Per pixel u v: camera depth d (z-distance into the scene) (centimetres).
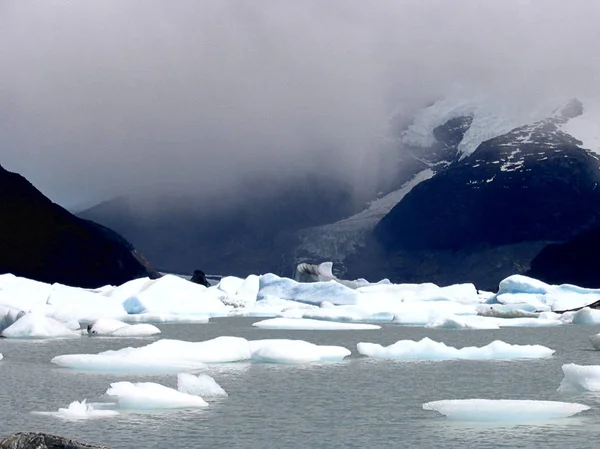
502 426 1366
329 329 3878
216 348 2352
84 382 1894
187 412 1508
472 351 2461
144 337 3294
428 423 1421
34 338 3228
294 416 1495
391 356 2461
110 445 1243
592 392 1745
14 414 1490
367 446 1251
